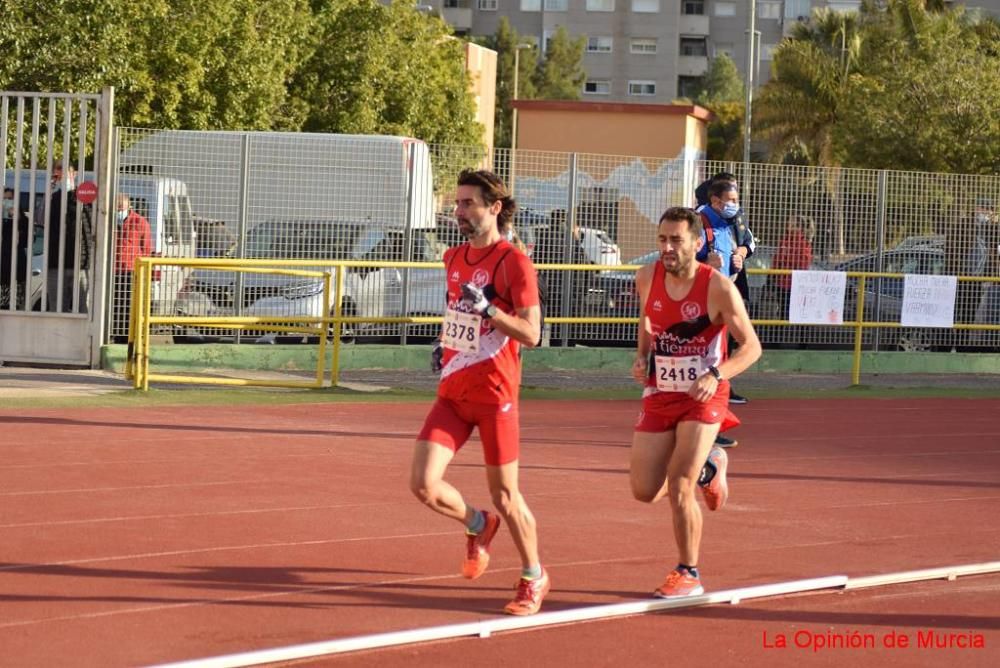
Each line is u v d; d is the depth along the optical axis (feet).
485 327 59.16
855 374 168.25
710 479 67.41
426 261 163.43
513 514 60.23
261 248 157.58
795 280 167.43
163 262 134.10
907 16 429.38
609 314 167.73
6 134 147.33
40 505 80.94
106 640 55.52
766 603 65.05
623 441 116.98
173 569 67.21
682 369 62.54
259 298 155.22
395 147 160.97
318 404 132.05
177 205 154.10
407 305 163.02
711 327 62.34
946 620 63.26
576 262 167.22
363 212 160.56
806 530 82.99
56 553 69.56
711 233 110.01
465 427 60.54
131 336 136.77
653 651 56.85
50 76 205.77
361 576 67.26
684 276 62.34
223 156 155.94
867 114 343.67
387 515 81.76
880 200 176.65
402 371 162.40
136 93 276.21
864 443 120.67
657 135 339.98
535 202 166.40
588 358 170.71
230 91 296.71
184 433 110.32
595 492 92.79
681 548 64.34
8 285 149.48
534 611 60.85
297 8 330.54
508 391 59.52
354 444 108.47
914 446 120.06
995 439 126.41
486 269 59.36
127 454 99.55
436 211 166.71
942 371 184.85
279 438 110.01
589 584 67.51
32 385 134.41
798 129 463.42
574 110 343.26
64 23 207.21
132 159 152.87
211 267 135.95
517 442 60.13
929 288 174.19
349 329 160.04
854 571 72.43
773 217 173.27
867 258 176.76
